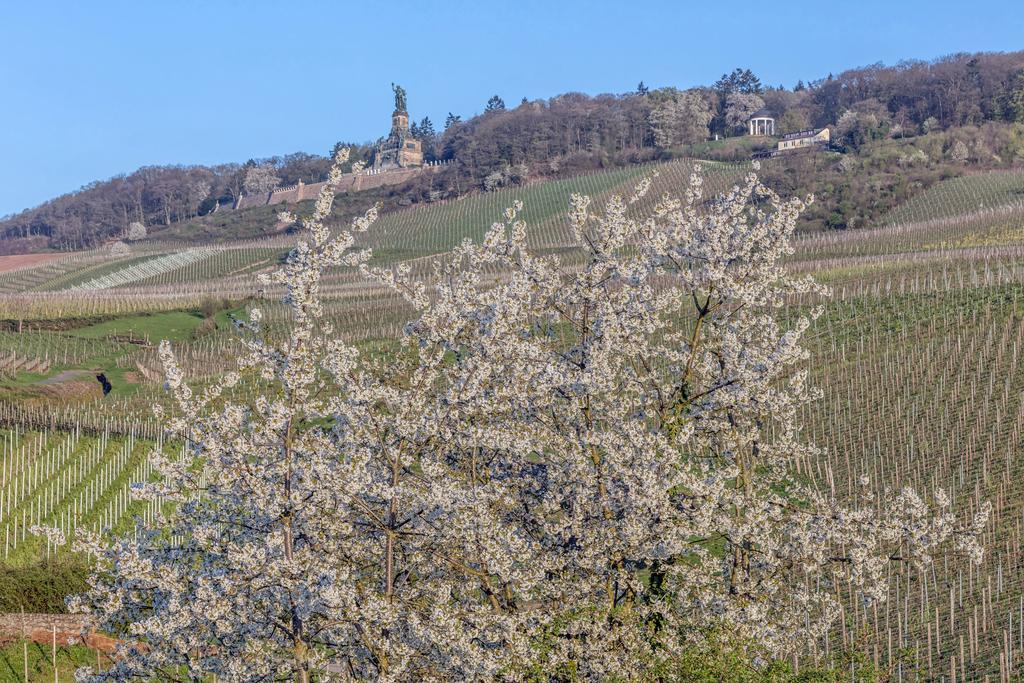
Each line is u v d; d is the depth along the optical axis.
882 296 85.06
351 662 18.84
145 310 106.25
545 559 20.05
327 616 18.02
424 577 21.05
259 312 19.20
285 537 18.05
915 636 36.16
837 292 88.50
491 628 18.53
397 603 18.14
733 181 189.00
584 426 21.56
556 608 19.86
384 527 19.05
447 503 18.17
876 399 62.97
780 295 23.12
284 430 18.62
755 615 19.31
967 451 53.94
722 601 19.81
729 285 21.88
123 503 51.75
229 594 17.23
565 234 165.50
